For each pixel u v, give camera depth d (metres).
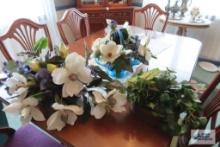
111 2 3.07
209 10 2.85
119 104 0.85
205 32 3.01
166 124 0.77
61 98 0.82
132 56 1.11
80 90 0.82
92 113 0.85
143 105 0.83
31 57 0.92
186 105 0.77
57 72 0.79
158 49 1.64
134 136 0.81
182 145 0.88
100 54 1.03
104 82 0.90
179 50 1.64
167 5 2.77
